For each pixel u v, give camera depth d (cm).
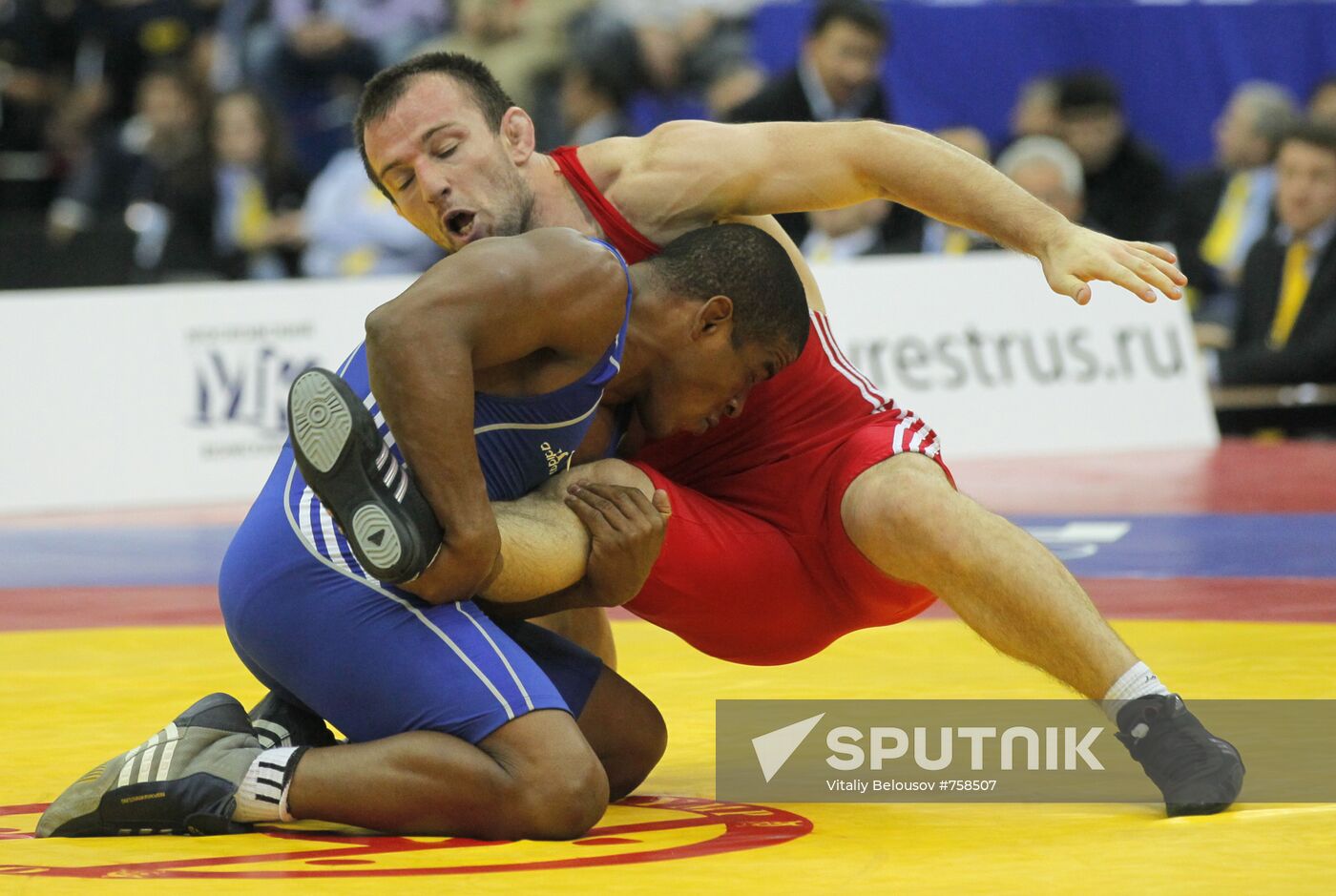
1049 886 468
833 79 1936
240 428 1673
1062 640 577
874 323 1819
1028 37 2283
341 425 516
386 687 551
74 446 1623
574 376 580
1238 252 2073
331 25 2184
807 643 682
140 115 2127
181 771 550
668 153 662
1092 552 1200
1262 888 462
